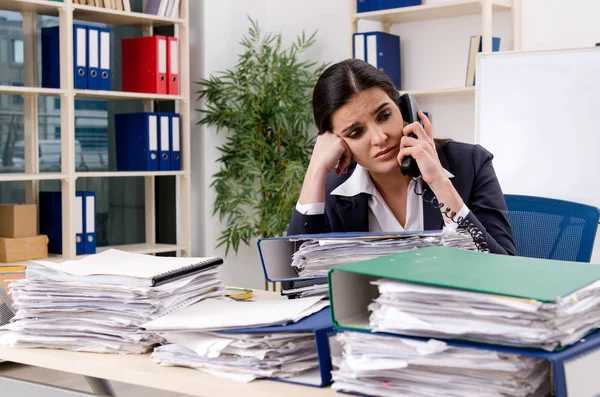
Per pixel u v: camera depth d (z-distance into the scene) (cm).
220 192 478
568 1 398
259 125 476
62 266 134
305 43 506
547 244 226
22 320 131
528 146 348
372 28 475
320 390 98
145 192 483
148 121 439
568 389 81
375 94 170
